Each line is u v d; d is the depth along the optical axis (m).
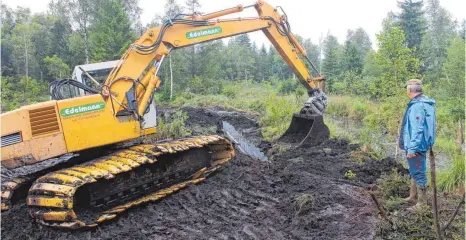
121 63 6.80
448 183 6.36
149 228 5.50
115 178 6.02
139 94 6.85
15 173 9.09
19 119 5.68
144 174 6.45
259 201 6.31
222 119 15.15
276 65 52.44
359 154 8.66
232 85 38.38
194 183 7.00
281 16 9.41
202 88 33.72
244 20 8.65
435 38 37.06
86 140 6.07
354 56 32.16
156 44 7.15
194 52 35.41
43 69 36.78
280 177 7.27
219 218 5.71
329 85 26.53
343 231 5.09
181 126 11.34
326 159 8.53
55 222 5.40
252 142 10.66
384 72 9.18
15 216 5.90
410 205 5.72
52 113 5.83
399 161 8.52
